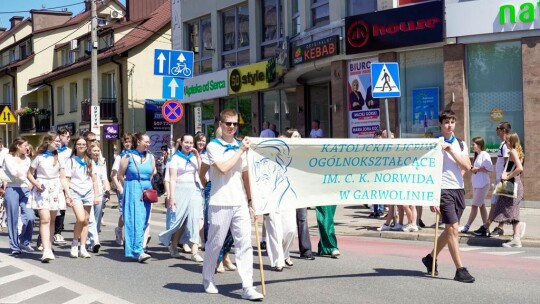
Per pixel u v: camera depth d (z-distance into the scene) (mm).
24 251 12180
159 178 26203
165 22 35750
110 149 37938
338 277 9031
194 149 10750
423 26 17969
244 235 7844
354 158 8477
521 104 17266
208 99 28750
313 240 13461
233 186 7836
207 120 29234
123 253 11766
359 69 19797
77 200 11125
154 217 19516
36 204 10836
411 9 18203
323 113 23094
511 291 7965
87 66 38094
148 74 35688
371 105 19469
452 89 17828
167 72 16906
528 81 16938
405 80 18906
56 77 42531
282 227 9766
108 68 37031
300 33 22141
